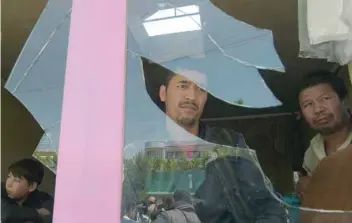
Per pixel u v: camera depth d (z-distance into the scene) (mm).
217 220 772
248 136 858
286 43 820
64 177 649
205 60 849
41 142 754
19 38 819
